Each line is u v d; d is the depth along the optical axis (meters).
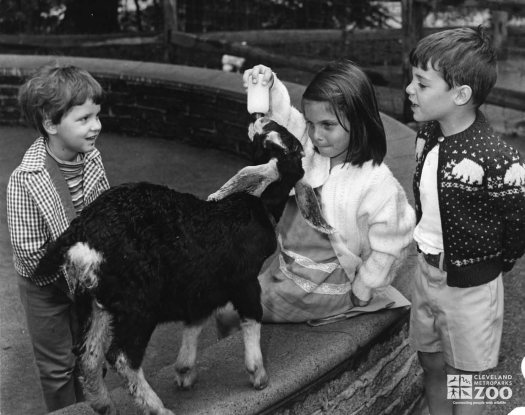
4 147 7.58
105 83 7.82
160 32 9.84
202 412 2.62
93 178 3.02
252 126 3.00
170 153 7.32
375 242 3.06
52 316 3.05
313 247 3.11
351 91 2.86
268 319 3.16
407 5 7.83
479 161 2.77
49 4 11.07
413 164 4.70
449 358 3.05
